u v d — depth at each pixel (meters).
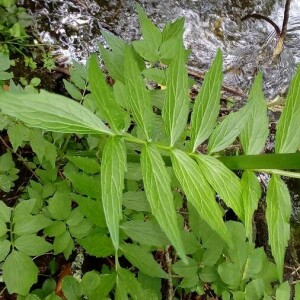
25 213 1.87
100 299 1.80
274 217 1.47
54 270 2.40
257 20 3.75
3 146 2.55
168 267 2.41
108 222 1.17
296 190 3.40
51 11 3.13
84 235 2.01
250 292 2.07
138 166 1.99
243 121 1.48
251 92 1.53
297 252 3.18
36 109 1.11
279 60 3.72
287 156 1.39
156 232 1.90
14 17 2.83
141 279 2.14
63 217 1.99
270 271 2.23
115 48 2.27
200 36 3.58
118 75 2.26
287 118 1.50
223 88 3.52
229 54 3.62
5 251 1.81
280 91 3.68
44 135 2.32
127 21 3.35
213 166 1.40
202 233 2.09
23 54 2.81
